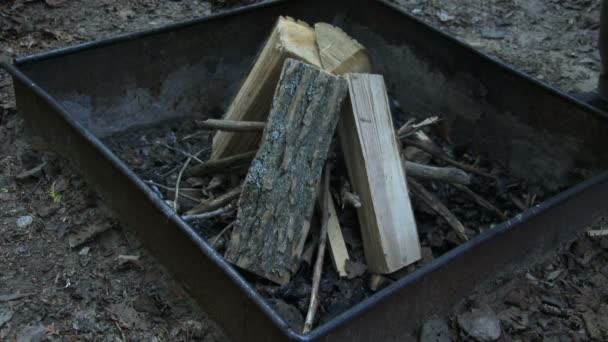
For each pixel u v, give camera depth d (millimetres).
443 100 3428
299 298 2844
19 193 3104
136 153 3289
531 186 3262
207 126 3021
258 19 3447
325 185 2980
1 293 2871
